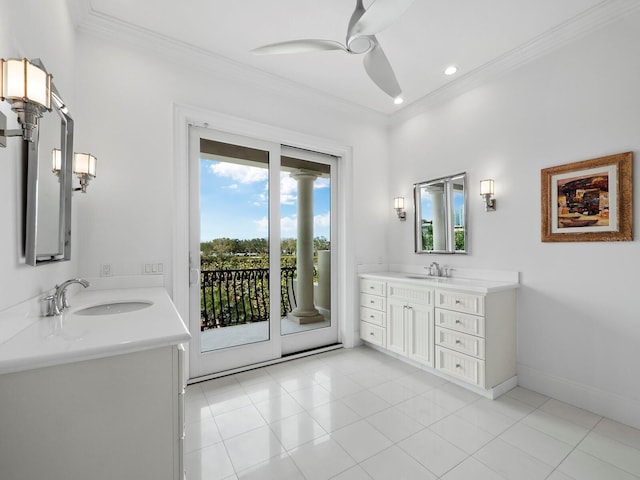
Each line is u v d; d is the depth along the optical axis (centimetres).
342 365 290
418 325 275
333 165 355
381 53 186
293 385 247
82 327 112
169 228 238
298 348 324
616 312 198
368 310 335
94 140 212
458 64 267
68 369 91
